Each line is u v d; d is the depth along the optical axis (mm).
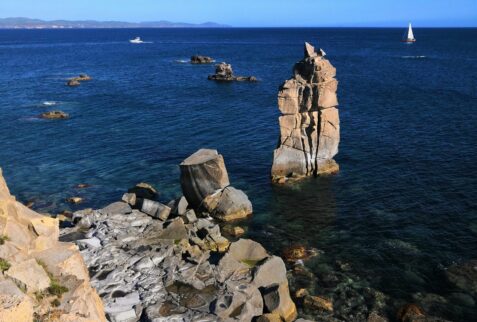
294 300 29875
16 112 86938
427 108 81938
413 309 28109
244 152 60719
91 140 67625
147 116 82688
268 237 39094
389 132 67000
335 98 51219
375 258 35000
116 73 148000
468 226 39219
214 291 28203
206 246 35469
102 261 31094
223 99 98750
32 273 18906
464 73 129000
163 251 32656
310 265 34312
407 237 37969
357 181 50125
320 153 51719
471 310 28641
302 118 50875
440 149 58531
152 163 57375
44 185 50812
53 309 18234
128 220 37938
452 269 32844
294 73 51219
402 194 46188
